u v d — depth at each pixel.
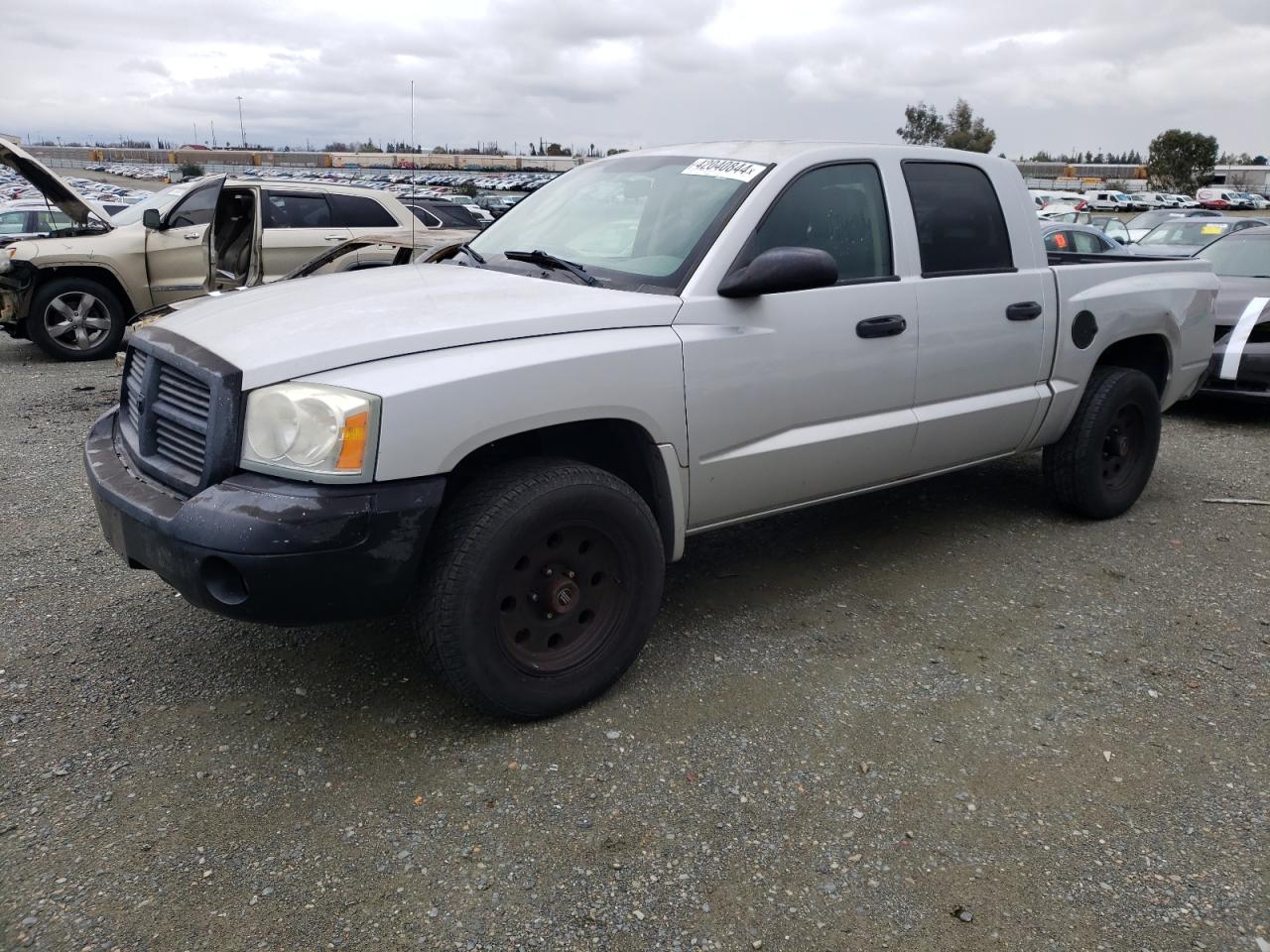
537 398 2.80
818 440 3.57
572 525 2.91
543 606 2.94
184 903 2.24
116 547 2.93
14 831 2.47
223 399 2.59
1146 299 4.84
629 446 3.22
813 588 4.08
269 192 9.88
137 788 2.65
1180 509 5.22
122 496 2.80
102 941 2.12
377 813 2.57
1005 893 2.33
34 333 9.55
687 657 3.45
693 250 3.33
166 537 2.60
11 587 3.95
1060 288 4.43
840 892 2.33
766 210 3.43
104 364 9.65
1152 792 2.72
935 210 4.00
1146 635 3.70
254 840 2.46
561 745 2.89
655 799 2.65
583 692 3.04
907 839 2.52
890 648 3.55
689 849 2.46
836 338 3.54
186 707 3.07
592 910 2.25
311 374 2.59
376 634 3.58
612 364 2.95
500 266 3.64
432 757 2.83
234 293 3.56
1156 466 6.12
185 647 3.46
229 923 2.19
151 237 9.79
